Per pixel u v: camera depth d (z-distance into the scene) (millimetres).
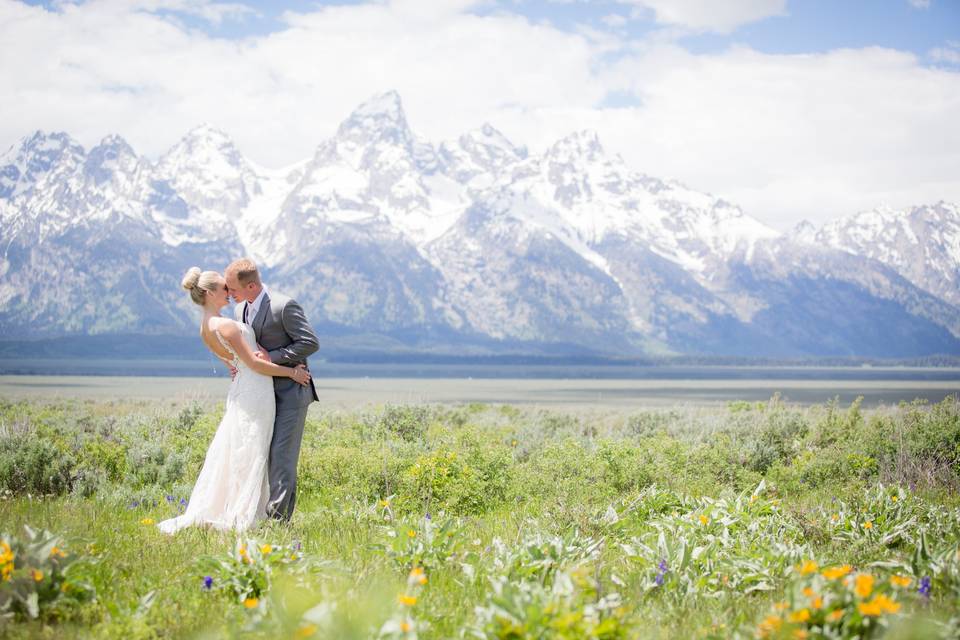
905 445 12977
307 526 7742
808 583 4375
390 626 3975
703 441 17062
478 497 9812
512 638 3988
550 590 4793
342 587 5086
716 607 5199
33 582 4645
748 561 5844
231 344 7586
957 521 7605
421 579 4715
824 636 3947
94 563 5199
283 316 7812
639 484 11141
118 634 4367
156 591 5078
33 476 10344
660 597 5430
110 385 95562
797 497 10906
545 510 8539
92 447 12172
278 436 7840
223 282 7891
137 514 8578
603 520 7566
